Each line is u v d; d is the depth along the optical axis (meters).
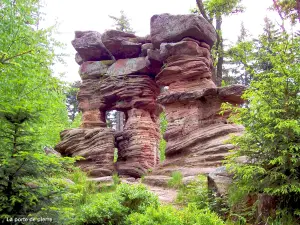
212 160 13.59
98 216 6.32
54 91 10.56
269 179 6.12
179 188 11.60
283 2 17.50
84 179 11.82
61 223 4.92
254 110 6.66
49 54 10.71
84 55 23.92
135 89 21.39
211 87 16.83
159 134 23.20
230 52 22.19
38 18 10.67
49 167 5.10
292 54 6.59
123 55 22.77
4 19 8.89
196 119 16.19
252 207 6.33
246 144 6.84
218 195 7.49
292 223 5.63
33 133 4.98
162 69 18.73
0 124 4.76
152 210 5.68
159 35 18.58
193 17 17.31
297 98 6.31
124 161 21.45
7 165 4.46
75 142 19.84
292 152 5.89
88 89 23.36
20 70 8.73
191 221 5.37
